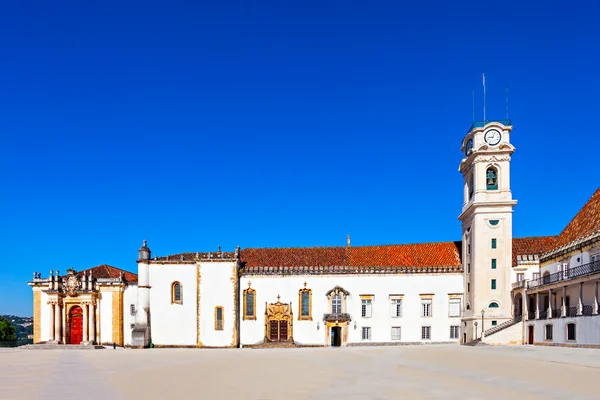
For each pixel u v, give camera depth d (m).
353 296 75.50
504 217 68.88
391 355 44.09
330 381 25.28
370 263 77.44
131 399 20.22
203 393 21.62
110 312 77.25
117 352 57.12
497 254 68.62
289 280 76.69
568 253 61.88
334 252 80.69
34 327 77.31
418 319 74.25
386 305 74.94
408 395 20.59
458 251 78.06
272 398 20.14
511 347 55.62
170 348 72.88
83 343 74.06
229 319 75.56
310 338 75.19
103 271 81.81
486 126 70.19
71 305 77.69
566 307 57.16
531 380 25.14
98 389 23.19
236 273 76.44
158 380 26.47
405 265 76.19
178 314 76.19
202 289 76.44
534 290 62.72
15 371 32.31
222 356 46.84
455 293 73.94
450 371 29.64
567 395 20.41
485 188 69.81
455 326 73.56
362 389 22.34
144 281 76.38
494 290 68.12
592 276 51.69
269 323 76.00
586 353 44.03
